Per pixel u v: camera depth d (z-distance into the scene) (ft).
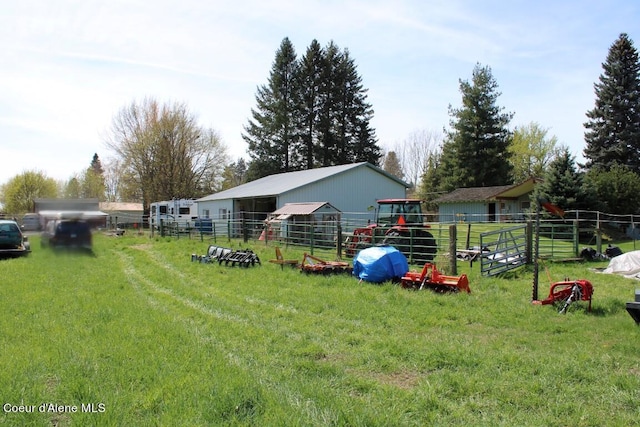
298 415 13.50
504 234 49.11
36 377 16.47
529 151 186.80
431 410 14.61
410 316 27.32
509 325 25.55
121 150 153.99
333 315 27.91
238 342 21.71
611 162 126.93
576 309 28.37
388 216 55.57
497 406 15.02
